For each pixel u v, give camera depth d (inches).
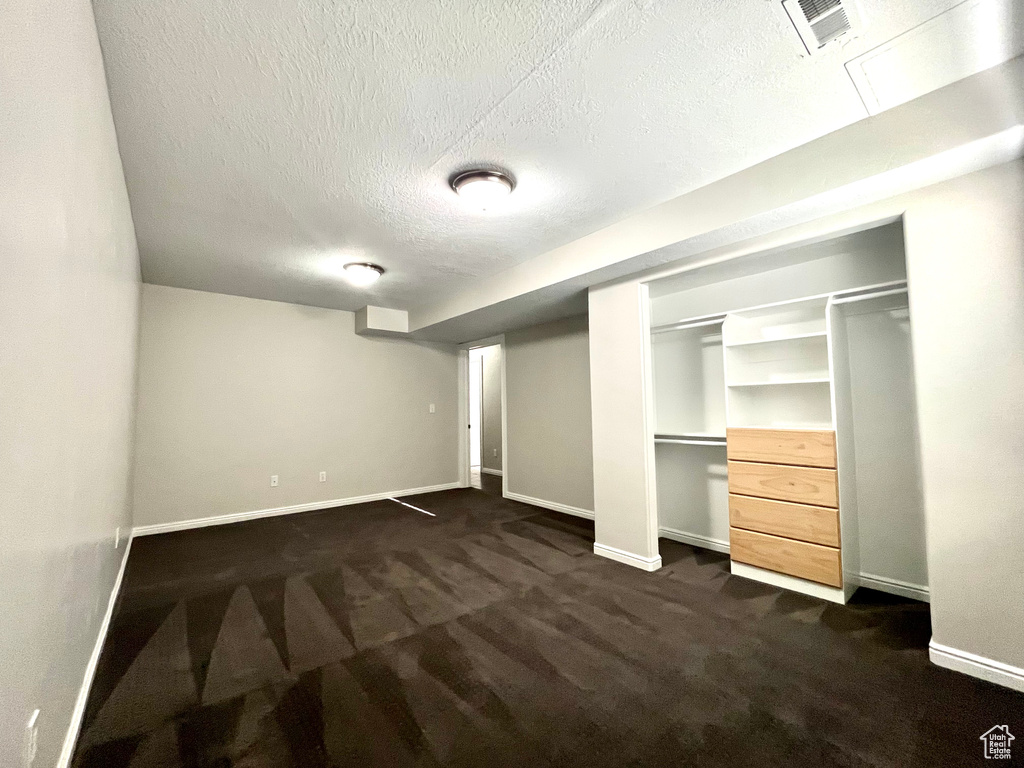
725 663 74.6
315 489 192.9
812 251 102.0
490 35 51.9
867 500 104.0
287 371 187.8
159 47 53.0
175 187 87.6
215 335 170.7
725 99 64.6
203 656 77.4
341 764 53.8
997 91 60.1
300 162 79.0
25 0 31.1
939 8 49.1
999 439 67.7
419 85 60.3
